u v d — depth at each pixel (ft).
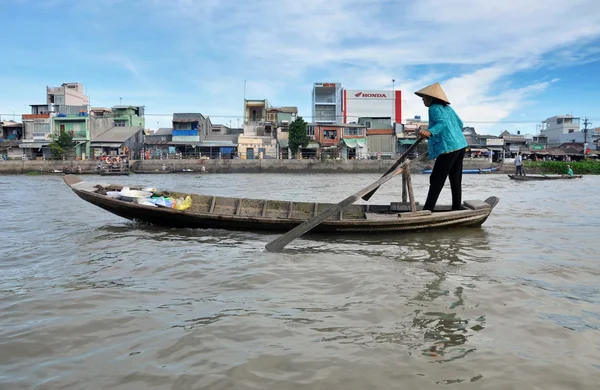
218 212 33.91
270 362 10.93
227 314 14.19
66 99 184.96
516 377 10.19
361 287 16.94
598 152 198.49
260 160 164.25
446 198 60.70
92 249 24.70
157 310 14.61
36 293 16.58
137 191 33.37
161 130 189.37
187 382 10.04
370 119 189.16
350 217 32.19
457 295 15.83
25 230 31.40
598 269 19.38
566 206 46.50
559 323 13.24
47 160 157.89
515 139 205.16
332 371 10.50
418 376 10.27
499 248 24.03
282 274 18.97
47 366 10.91
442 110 28.40
